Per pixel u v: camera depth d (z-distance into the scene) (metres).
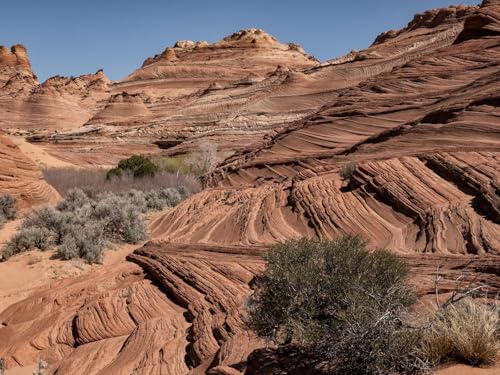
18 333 10.09
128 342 8.58
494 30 25.80
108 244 15.42
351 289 4.91
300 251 5.51
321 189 13.54
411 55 65.06
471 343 3.97
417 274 7.65
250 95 70.06
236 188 18.69
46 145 65.25
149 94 115.88
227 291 9.21
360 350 4.13
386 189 11.75
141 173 30.89
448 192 10.83
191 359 7.31
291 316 5.17
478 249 8.11
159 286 10.89
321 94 61.56
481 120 14.91
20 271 13.48
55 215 16.39
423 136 15.92
